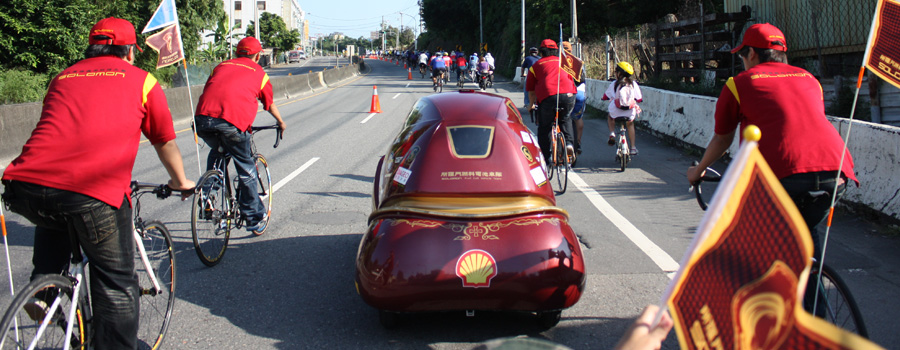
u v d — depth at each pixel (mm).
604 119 16688
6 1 21391
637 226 6531
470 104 4824
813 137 3271
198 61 36781
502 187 4090
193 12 32906
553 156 8070
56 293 3006
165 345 3947
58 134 2992
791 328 1045
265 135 14242
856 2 13461
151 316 4105
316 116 18859
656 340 1401
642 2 32250
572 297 3809
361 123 16656
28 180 2922
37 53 21859
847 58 14133
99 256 3115
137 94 3189
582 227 6523
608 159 10641
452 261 3723
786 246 1083
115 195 3066
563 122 8133
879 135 6488
